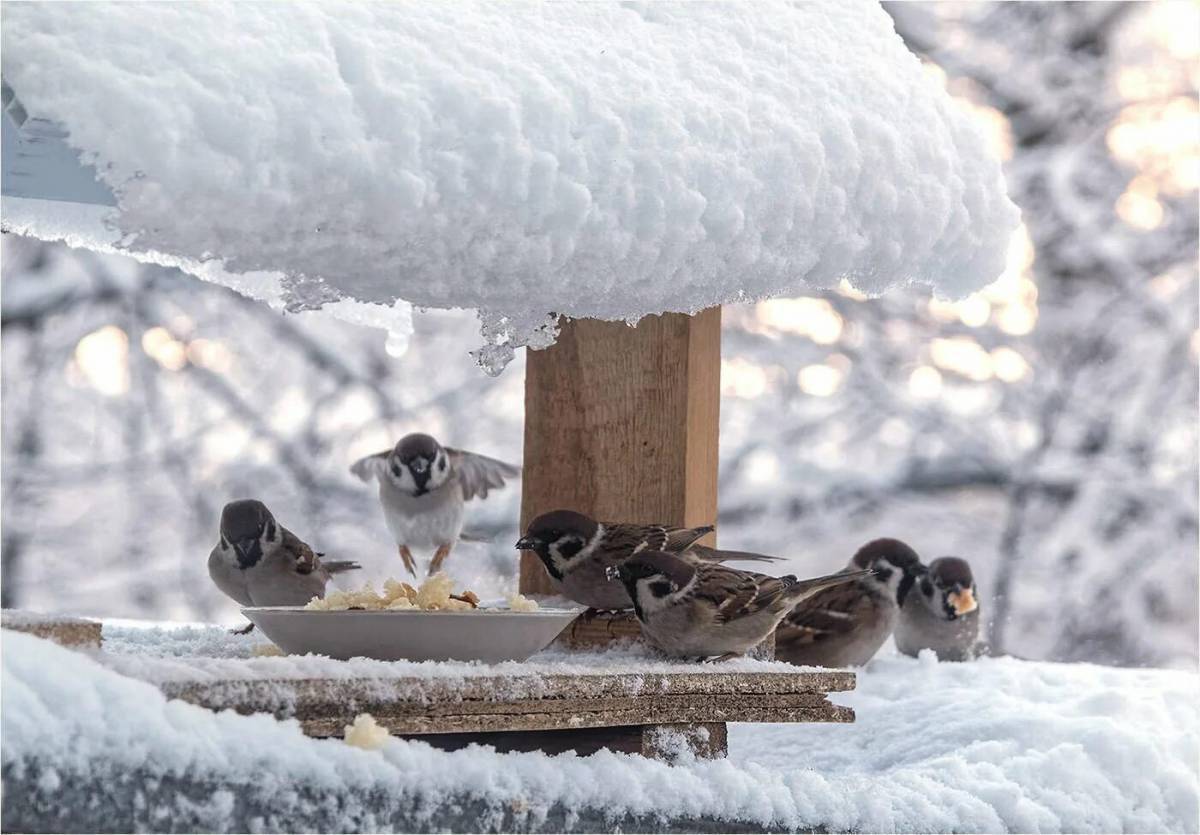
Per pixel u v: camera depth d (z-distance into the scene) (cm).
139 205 214
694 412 436
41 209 291
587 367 450
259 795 220
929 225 304
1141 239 1190
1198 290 1173
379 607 314
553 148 251
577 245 255
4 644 207
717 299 288
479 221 244
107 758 206
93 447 1126
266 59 226
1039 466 1164
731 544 1178
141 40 217
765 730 502
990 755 420
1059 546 1158
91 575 1123
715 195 268
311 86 227
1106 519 1159
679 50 284
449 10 259
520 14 271
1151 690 496
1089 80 1212
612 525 438
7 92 212
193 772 214
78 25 215
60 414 1124
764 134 279
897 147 300
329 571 641
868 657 686
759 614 425
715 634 416
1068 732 421
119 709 209
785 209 279
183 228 225
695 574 420
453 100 241
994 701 483
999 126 1220
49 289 1119
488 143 242
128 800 207
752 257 277
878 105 303
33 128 232
